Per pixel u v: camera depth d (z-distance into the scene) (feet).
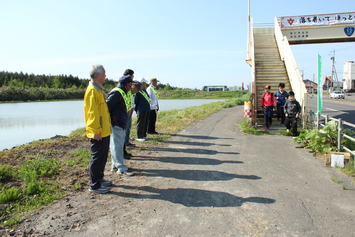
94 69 13.94
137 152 23.21
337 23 61.46
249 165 19.56
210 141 28.19
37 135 41.16
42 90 210.79
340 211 12.27
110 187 15.24
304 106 33.81
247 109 35.53
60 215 11.78
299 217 11.69
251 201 13.38
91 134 13.74
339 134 21.47
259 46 56.34
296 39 63.36
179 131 34.76
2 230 10.39
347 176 17.03
